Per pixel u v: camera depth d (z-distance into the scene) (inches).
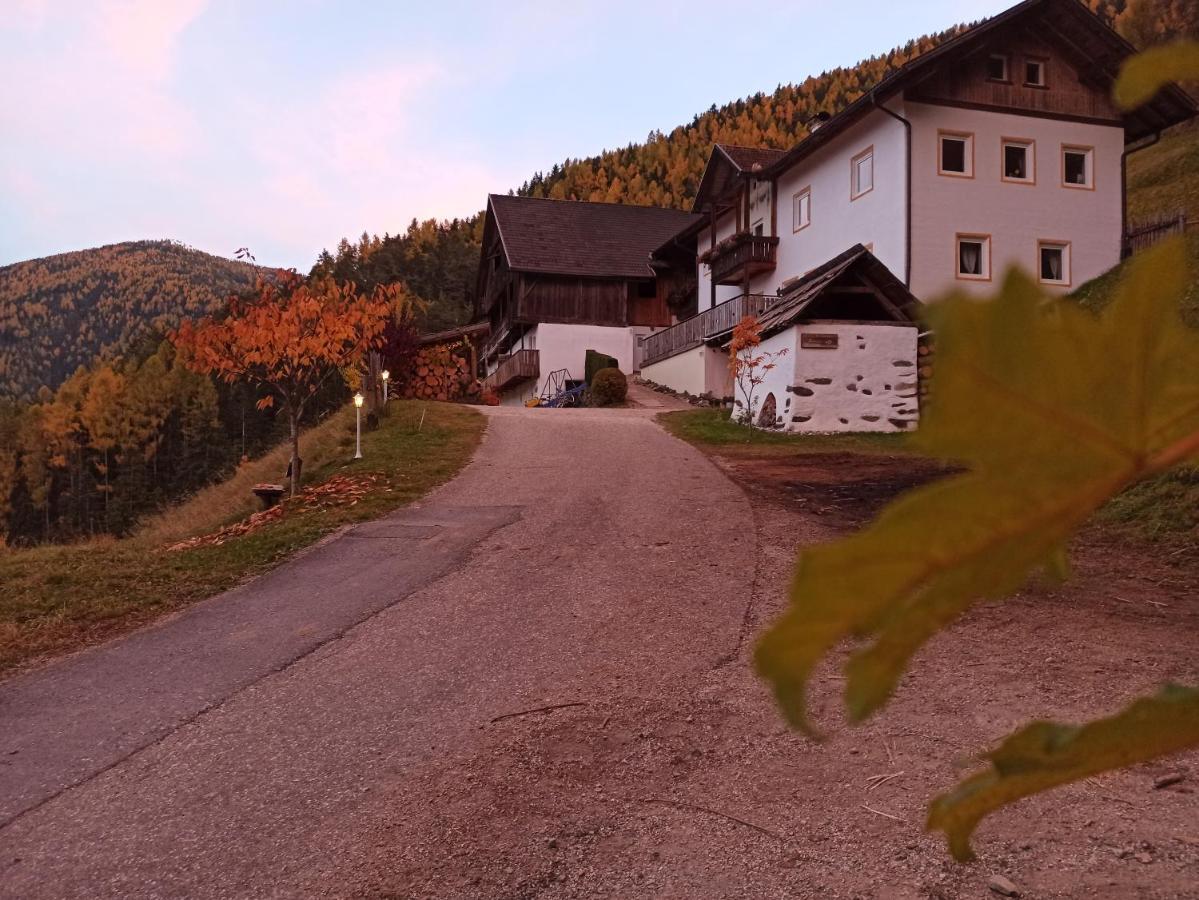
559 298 1343.5
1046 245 824.9
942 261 795.4
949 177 798.5
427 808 133.9
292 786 145.3
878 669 8.6
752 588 250.4
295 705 183.0
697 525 334.6
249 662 212.5
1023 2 784.9
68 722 180.2
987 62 810.2
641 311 1385.3
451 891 111.6
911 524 8.3
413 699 181.6
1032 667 175.2
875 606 8.5
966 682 168.4
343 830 129.4
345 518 377.7
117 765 158.2
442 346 1354.6
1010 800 13.4
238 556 326.0
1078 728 12.8
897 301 649.0
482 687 185.6
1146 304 7.7
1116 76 10.0
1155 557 257.9
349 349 483.8
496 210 1427.2
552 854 118.5
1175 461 7.9
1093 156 836.6
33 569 313.1
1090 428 7.7
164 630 245.0
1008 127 813.2
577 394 1189.1
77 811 140.9
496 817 129.5
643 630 216.7
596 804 131.7
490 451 546.9
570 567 283.6
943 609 8.4
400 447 560.1
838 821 121.7
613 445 566.6
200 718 178.9
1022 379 7.6
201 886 117.0
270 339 445.1
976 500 8.2
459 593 262.1
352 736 164.7
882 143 820.0
